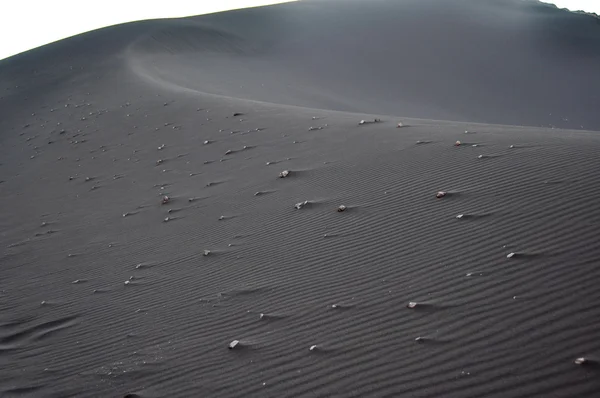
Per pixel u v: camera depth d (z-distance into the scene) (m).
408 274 4.55
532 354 3.23
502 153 6.84
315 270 5.06
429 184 6.38
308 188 7.36
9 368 4.54
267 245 5.91
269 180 8.13
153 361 4.16
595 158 5.92
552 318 3.50
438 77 37.81
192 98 16.95
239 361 3.89
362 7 50.53
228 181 8.71
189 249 6.41
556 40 46.28
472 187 5.96
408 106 31.16
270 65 35.78
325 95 28.89
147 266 6.23
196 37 38.09
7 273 7.12
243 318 4.51
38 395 4.03
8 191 12.07
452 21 47.53
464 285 4.15
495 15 50.41
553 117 33.91
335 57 39.09
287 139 10.38
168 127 14.05
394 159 7.61
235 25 44.75
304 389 3.41
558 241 4.40
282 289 4.85
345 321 4.09
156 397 3.69
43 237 8.41
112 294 5.68
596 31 48.81
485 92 36.50
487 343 3.43
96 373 4.19
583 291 3.68
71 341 4.85
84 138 15.41
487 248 4.60
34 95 25.81
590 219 4.61
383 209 6.03
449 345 3.51
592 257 4.05
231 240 6.34
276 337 4.10
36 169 13.50
